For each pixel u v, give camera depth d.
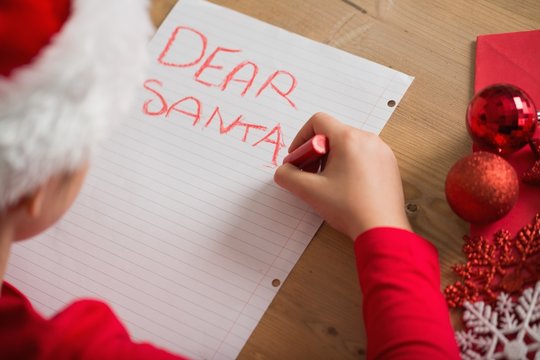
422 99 0.76
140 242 0.73
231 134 0.76
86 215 0.74
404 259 0.67
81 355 0.60
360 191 0.70
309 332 0.69
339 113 0.76
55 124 0.52
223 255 0.72
